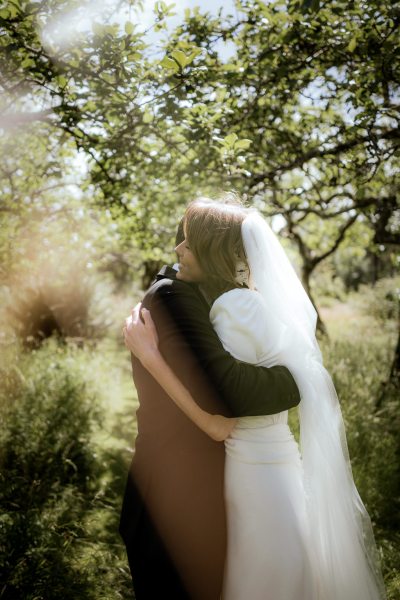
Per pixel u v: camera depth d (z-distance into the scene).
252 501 1.44
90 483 3.46
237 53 3.36
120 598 2.40
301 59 3.27
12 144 4.12
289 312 1.51
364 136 3.14
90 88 2.83
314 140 4.05
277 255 1.51
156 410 1.50
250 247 1.47
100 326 8.33
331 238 7.92
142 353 1.44
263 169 4.06
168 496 1.46
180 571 1.46
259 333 1.43
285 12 3.12
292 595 1.41
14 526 2.46
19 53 2.65
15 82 3.02
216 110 2.93
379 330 8.27
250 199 3.68
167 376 1.41
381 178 3.72
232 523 1.48
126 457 3.98
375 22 2.73
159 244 4.84
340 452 1.56
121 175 4.00
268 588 1.41
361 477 3.24
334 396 1.59
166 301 1.43
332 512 1.52
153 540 1.47
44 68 2.58
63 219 5.31
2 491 3.04
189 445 1.48
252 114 3.73
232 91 3.41
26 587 2.26
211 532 1.48
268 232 1.51
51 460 3.40
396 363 5.08
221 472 1.50
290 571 1.41
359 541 1.56
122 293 11.41
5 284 5.39
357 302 11.55
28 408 3.87
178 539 1.46
